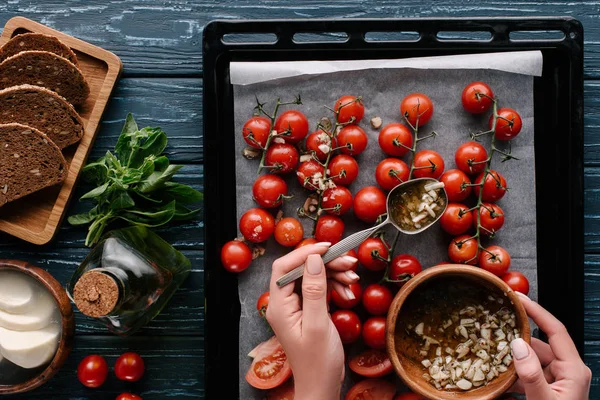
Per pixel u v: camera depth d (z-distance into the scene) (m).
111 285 0.95
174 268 1.15
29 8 1.26
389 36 1.24
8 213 1.23
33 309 1.18
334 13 1.25
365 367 1.09
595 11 1.22
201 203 1.24
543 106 1.15
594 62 1.22
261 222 1.10
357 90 1.14
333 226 1.09
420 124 1.12
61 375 1.25
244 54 1.15
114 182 1.13
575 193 1.12
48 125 1.19
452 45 1.13
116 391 1.24
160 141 1.18
